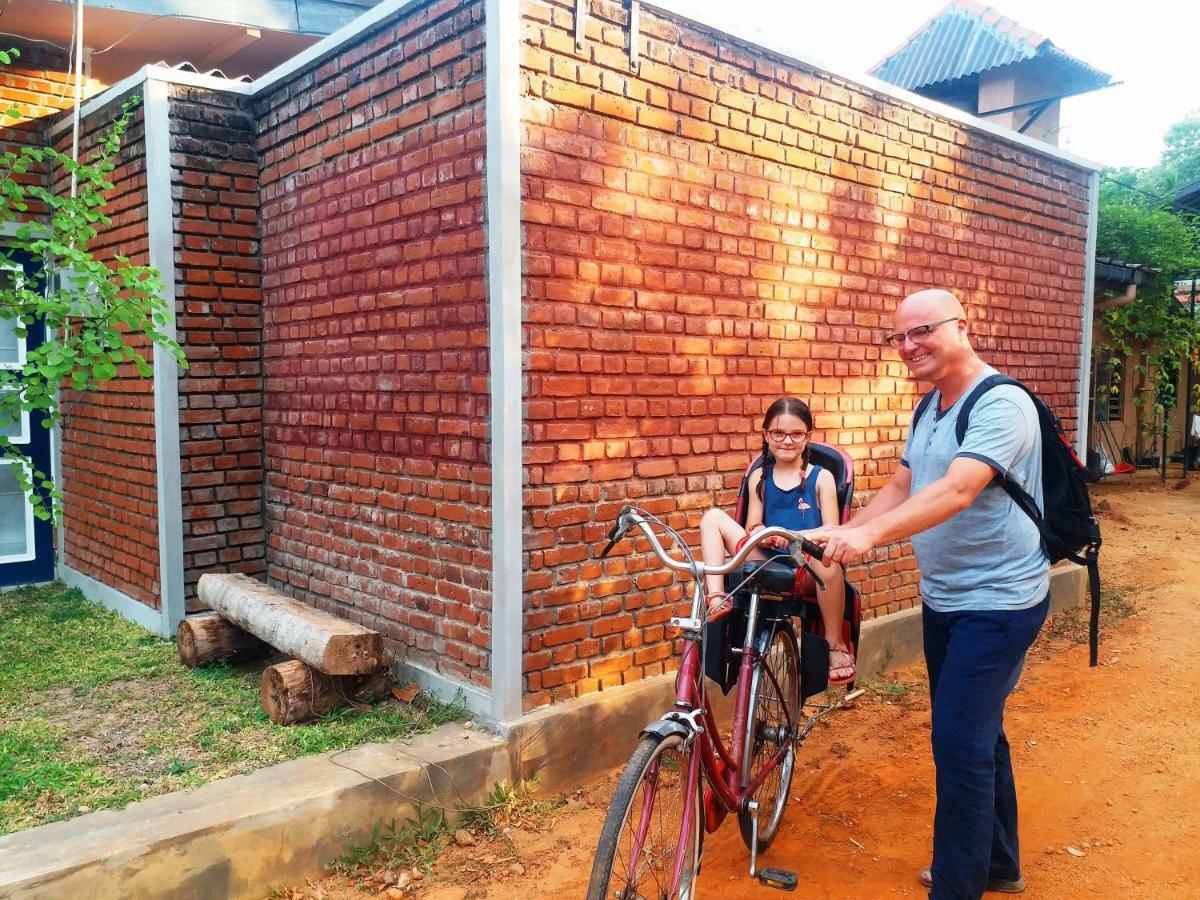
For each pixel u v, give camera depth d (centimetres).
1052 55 1445
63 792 358
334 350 503
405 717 425
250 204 568
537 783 408
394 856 359
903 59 1639
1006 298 670
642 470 446
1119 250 1295
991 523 303
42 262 682
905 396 600
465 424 412
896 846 383
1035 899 341
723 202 473
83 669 513
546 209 397
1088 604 739
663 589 463
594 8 408
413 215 436
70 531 705
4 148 680
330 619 449
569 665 424
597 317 421
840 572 376
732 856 374
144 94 543
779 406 393
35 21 673
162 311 536
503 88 376
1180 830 389
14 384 500
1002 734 341
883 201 569
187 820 325
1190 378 1586
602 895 237
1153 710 518
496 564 396
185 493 560
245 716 440
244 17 717
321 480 523
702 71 458
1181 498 1251
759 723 354
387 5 433
